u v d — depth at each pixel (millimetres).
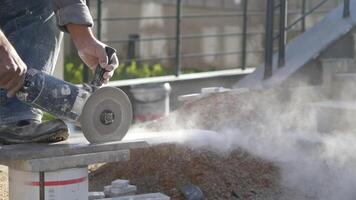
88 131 3971
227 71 10430
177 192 5211
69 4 4113
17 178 3943
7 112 4121
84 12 4117
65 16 4094
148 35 15844
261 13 11914
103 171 5680
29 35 4301
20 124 4113
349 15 8391
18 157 3744
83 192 3982
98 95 3961
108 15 16172
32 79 3807
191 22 15148
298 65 7902
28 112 4172
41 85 3816
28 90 3801
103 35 15711
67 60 12375
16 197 3967
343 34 8117
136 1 16047
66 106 3887
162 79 9602
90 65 4180
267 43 7926
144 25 15898
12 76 3703
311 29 8602
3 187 5316
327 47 8008
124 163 5633
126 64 12781
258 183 5449
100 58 4070
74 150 3861
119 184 5031
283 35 8039
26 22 4305
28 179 3883
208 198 5219
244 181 5438
